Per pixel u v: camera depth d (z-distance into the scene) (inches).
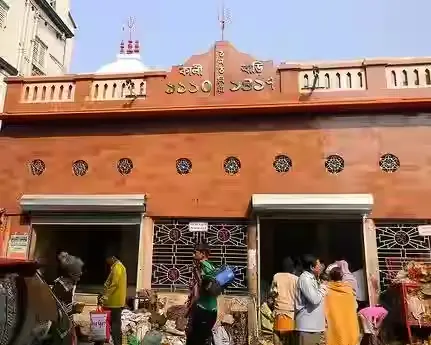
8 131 465.1
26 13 850.1
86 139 452.1
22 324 179.9
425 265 358.9
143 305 392.5
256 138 427.5
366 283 381.7
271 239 496.1
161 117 443.8
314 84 427.5
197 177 427.5
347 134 416.2
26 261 193.2
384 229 398.0
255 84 440.5
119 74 464.4
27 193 447.2
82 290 516.7
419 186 397.7
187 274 412.2
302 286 272.7
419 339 340.8
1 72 764.6
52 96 474.0
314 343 268.8
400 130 410.3
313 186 409.7
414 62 423.5
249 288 393.7
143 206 419.8
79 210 428.1
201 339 247.3
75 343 200.8
